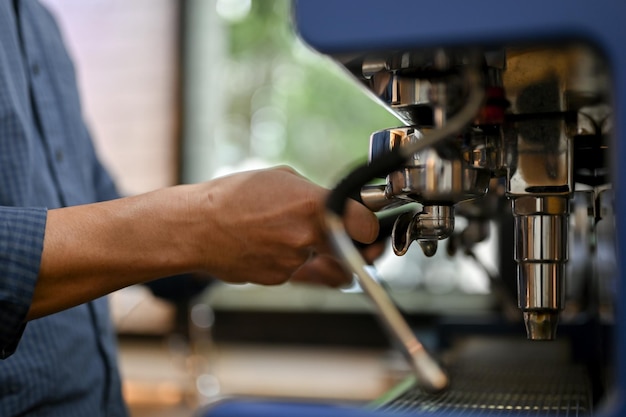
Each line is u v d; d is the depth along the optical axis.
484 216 0.93
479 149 0.51
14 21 0.94
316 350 1.92
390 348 1.87
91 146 1.09
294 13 0.43
